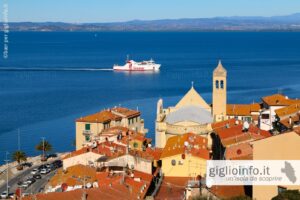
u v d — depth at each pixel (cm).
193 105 19638
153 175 14725
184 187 13425
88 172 13825
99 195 10669
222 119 19000
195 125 18125
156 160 16125
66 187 12344
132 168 14838
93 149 15938
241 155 11875
